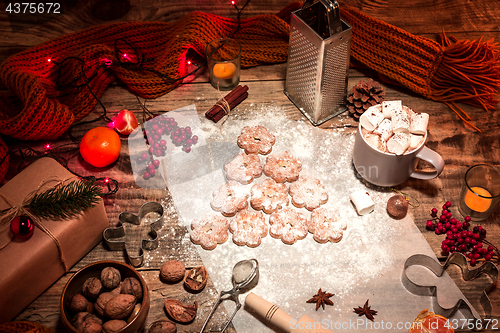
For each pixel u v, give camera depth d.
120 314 0.48
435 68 0.75
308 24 0.70
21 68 0.71
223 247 0.62
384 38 0.77
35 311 0.56
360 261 0.61
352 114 0.76
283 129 0.74
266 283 0.59
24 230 0.50
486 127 0.75
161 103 0.77
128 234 0.63
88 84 0.74
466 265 0.59
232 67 0.76
